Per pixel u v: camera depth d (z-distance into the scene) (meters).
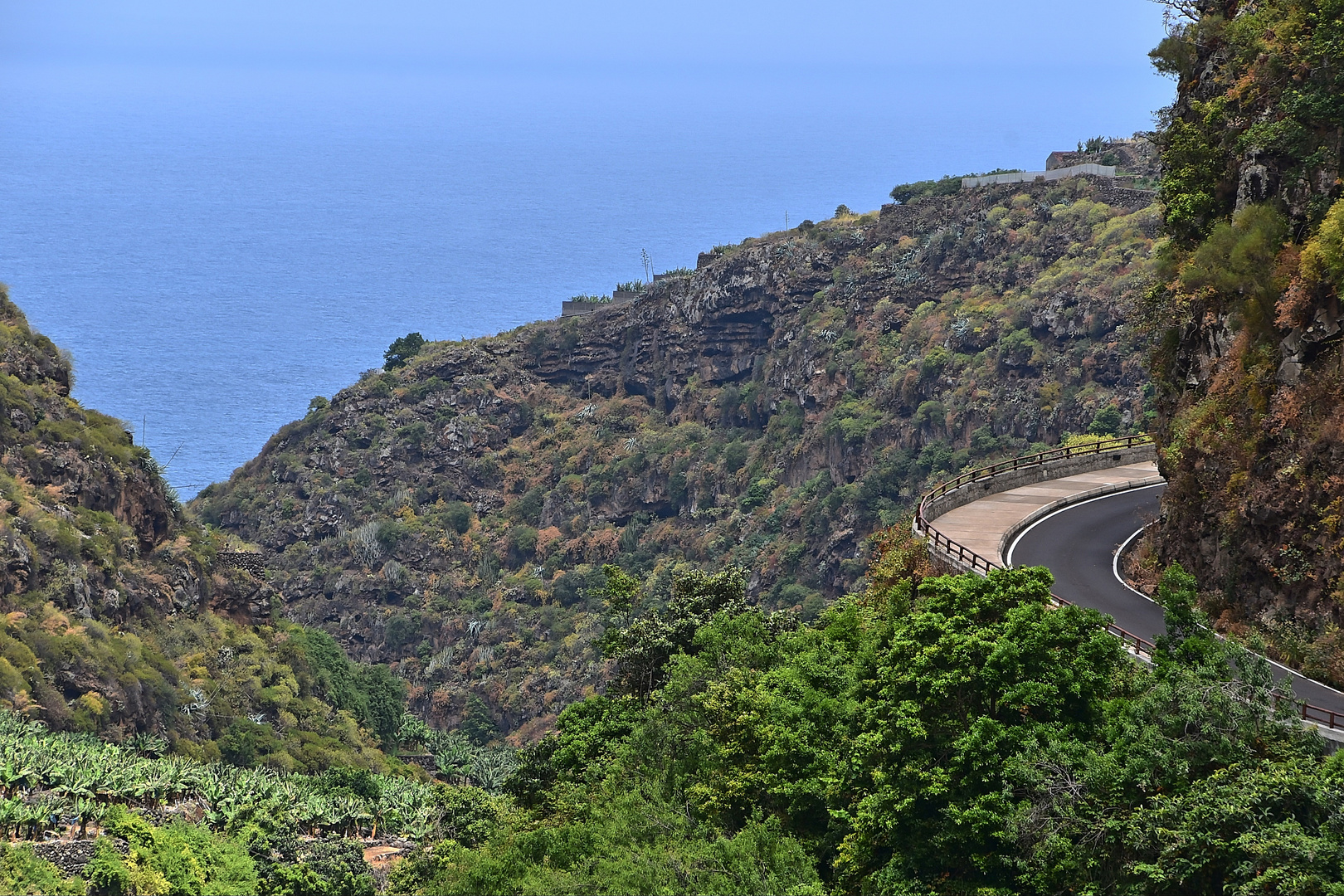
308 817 116.19
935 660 40.34
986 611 42.09
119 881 89.56
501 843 61.81
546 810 65.81
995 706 40.00
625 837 48.62
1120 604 59.53
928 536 66.44
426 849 95.06
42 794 100.81
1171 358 69.81
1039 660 39.78
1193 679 38.00
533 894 47.41
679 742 55.75
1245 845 33.84
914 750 40.19
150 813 106.12
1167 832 34.81
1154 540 64.44
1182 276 65.12
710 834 49.09
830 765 45.84
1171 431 66.25
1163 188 71.81
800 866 43.94
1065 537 72.00
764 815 49.91
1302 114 60.66
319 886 101.31
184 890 92.62
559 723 71.69
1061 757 37.59
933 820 39.81
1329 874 32.91
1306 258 56.19
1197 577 59.09
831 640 54.69
